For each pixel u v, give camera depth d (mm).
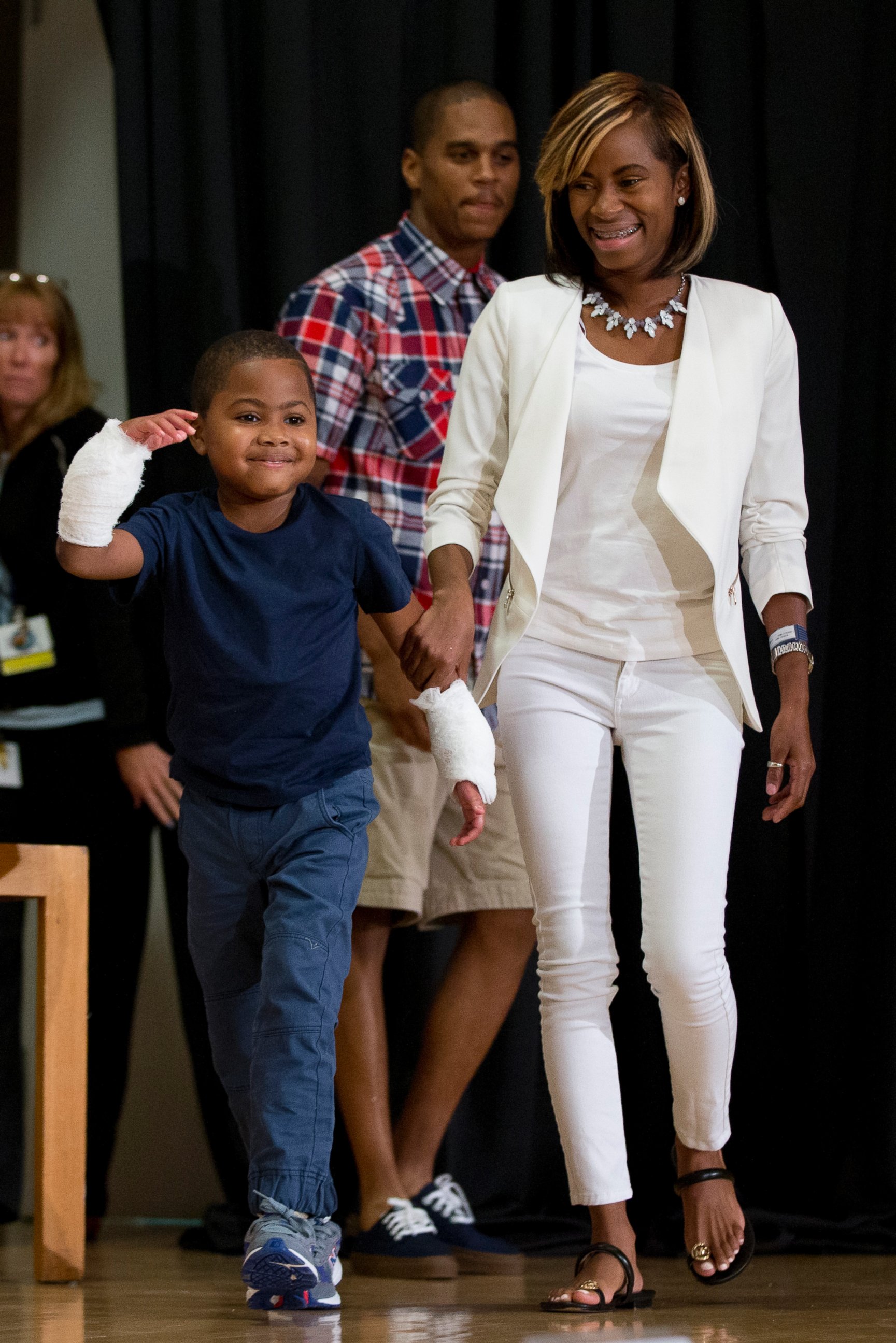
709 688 3635
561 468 3652
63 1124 4133
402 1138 4883
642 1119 5309
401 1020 5586
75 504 3287
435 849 4973
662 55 5512
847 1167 5371
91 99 6781
